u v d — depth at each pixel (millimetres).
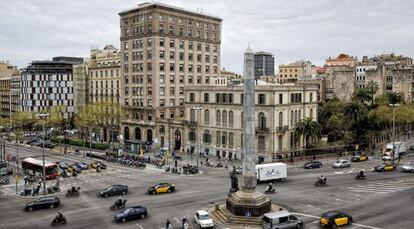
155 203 56469
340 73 174250
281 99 90500
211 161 93188
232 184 54844
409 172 76812
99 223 47875
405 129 131625
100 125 132875
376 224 46375
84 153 107188
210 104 99750
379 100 129375
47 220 49219
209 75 128750
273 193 61281
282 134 91625
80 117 132125
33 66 182875
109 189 61344
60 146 121312
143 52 117562
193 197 59594
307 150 95625
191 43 122938
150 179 74062
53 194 63219
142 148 106500
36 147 122312
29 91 178875
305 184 67375
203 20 125750
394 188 63500
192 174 79062
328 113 117438
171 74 118500
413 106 126375
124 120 124375
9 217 50656
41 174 75562
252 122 50969
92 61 160625
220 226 47344
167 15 116500
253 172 51312
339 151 99375
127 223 47781
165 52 116500
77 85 166125
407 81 154875
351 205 54281
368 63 172500
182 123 106812
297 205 54594
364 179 70500
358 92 125875
